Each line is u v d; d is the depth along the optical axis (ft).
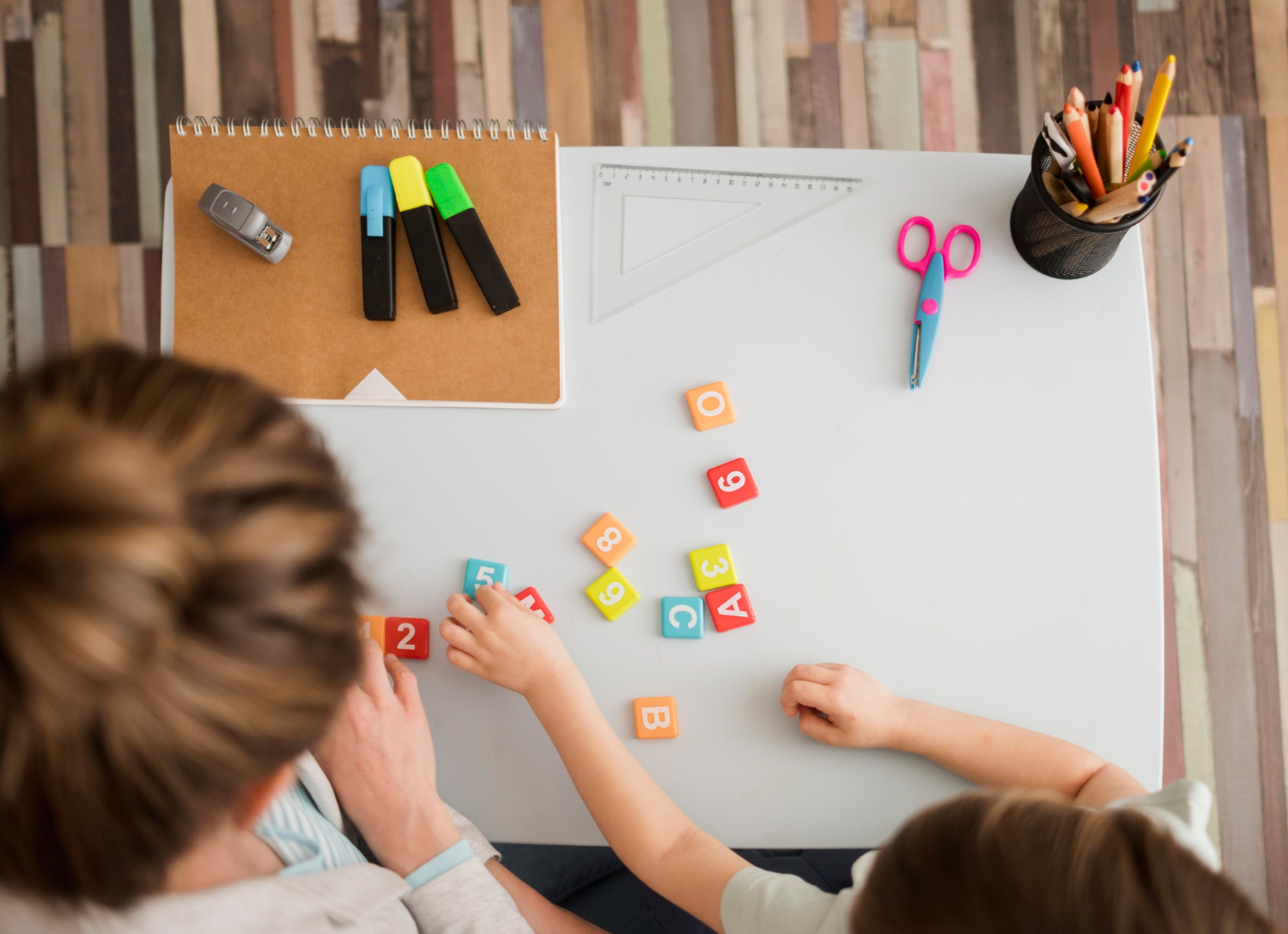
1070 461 2.68
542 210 2.71
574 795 2.58
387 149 2.68
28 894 1.08
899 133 4.99
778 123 4.99
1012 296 2.74
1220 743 4.66
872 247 2.76
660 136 4.99
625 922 3.16
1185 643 4.73
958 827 1.47
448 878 2.17
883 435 2.69
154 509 0.86
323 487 1.10
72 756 0.90
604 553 2.64
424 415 2.67
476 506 2.66
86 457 0.86
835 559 2.65
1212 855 1.78
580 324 2.72
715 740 2.59
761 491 2.67
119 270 4.81
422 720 2.37
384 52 4.93
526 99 4.97
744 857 3.14
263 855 1.78
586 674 2.62
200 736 0.94
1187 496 4.80
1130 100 2.22
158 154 4.86
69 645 0.80
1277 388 4.86
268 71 4.90
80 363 1.01
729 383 2.71
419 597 2.63
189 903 1.38
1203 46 5.00
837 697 2.45
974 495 2.67
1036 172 2.47
